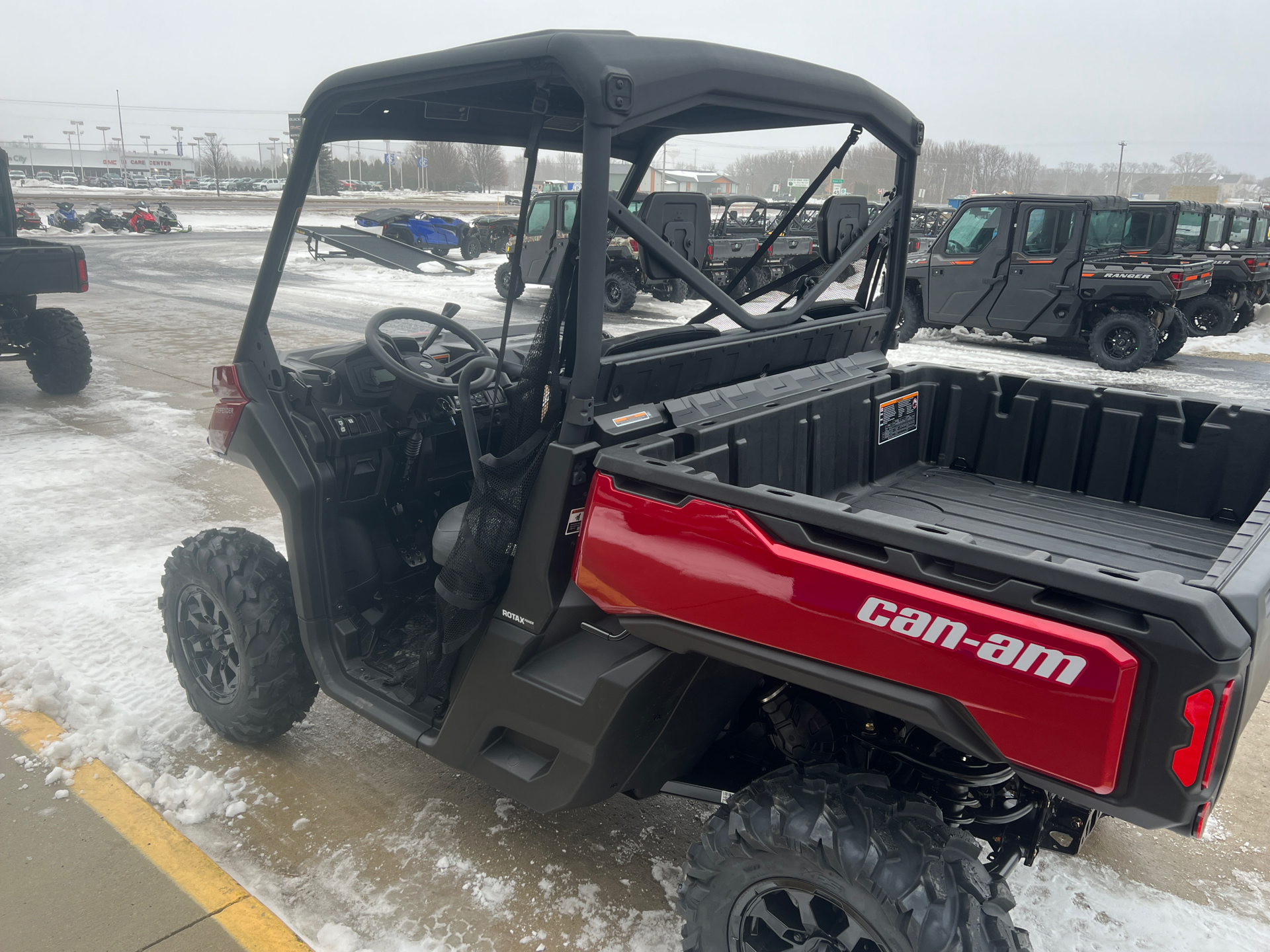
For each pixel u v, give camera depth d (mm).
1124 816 1272
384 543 2637
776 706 1903
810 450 2420
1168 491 2529
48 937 2020
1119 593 1207
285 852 2332
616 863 2330
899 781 1875
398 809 2516
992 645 1306
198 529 4523
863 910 1488
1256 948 2078
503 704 1976
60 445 5906
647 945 2064
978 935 1412
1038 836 1892
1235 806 2596
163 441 6055
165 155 123000
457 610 1962
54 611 3576
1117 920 2154
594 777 1893
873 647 1419
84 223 30172
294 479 2342
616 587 1729
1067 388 2678
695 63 1722
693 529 1605
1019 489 2787
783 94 1927
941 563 1385
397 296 13633
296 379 2424
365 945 2035
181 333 10305
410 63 1833
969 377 2898
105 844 2328
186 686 2775
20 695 2951
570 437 1790
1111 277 9328
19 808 2451
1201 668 1156
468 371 1985
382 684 2422
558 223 2771
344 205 34156
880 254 2656
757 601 1533
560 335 1802
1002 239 10016
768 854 1579
